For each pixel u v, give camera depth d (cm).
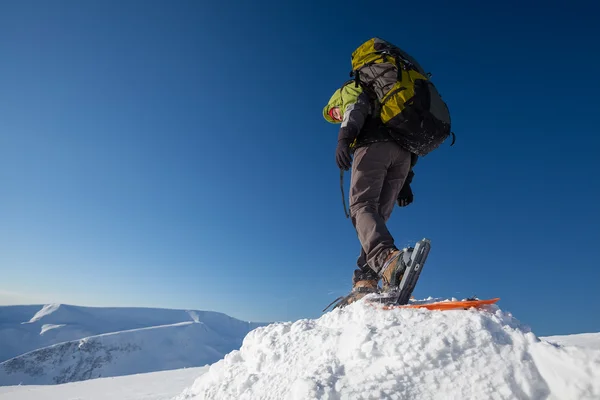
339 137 180
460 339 119
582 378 99
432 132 181
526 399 102
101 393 454
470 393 104
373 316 146
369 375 117
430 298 174
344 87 197
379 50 191
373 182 185
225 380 172
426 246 145
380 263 167
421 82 183
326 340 148
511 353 113
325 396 111
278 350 162
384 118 180
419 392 108
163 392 424
